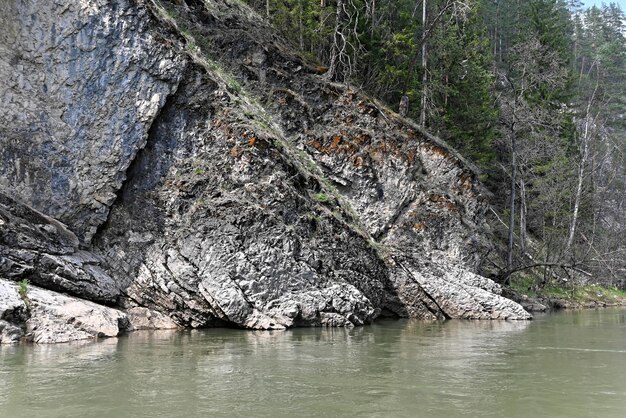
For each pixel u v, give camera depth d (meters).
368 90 23.52
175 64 14.16
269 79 19.88
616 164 38.25
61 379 6.94
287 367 8.02
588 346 10.93
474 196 21.09
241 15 21.73
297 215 14.62
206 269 12.97
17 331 9.84
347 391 6.57
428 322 16.14
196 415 5.47
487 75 30.11
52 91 13.31
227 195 13.77
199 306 12.90
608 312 21.89
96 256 13.10
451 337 12.21
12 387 6.49
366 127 20.08
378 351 9.77
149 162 13.86
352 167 19.02
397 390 6.68
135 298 12.99
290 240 13.88
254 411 5.64
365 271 16.08
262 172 14.49
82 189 13.26
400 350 9.96
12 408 5.63
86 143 13.39
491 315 17.47
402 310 17.27
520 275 26.20
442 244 19.05
